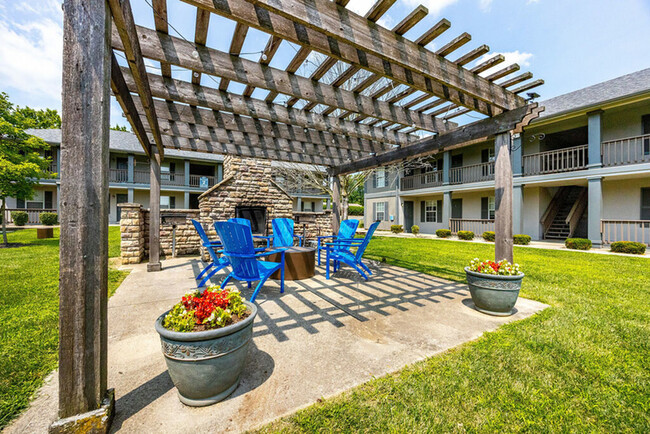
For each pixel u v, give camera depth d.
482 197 12.80
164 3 2.09
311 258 4.47
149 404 1.50
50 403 1.50
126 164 17.75
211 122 3.89
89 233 1.28
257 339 2.26
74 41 1.25
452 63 2.57
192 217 6.53
